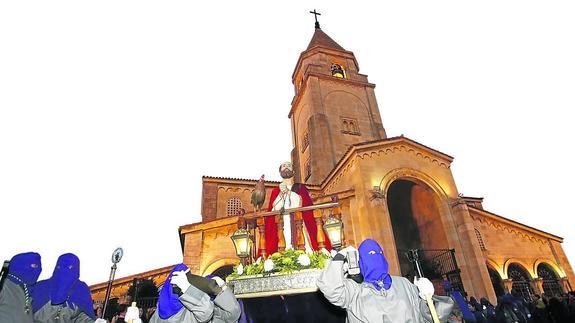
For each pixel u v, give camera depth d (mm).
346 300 3117
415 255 3975
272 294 4016
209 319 3213
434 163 20906
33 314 3949
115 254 5559
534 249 22125
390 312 3014
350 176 19922
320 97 30234
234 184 25969
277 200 6121
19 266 3949
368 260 3217
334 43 38906
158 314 3535
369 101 31922
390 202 23938
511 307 9703
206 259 17719
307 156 29891
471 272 17438
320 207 5012
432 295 3584
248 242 5082
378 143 20016
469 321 7555
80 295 4574
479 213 22156
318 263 4121
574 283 21250
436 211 20375
